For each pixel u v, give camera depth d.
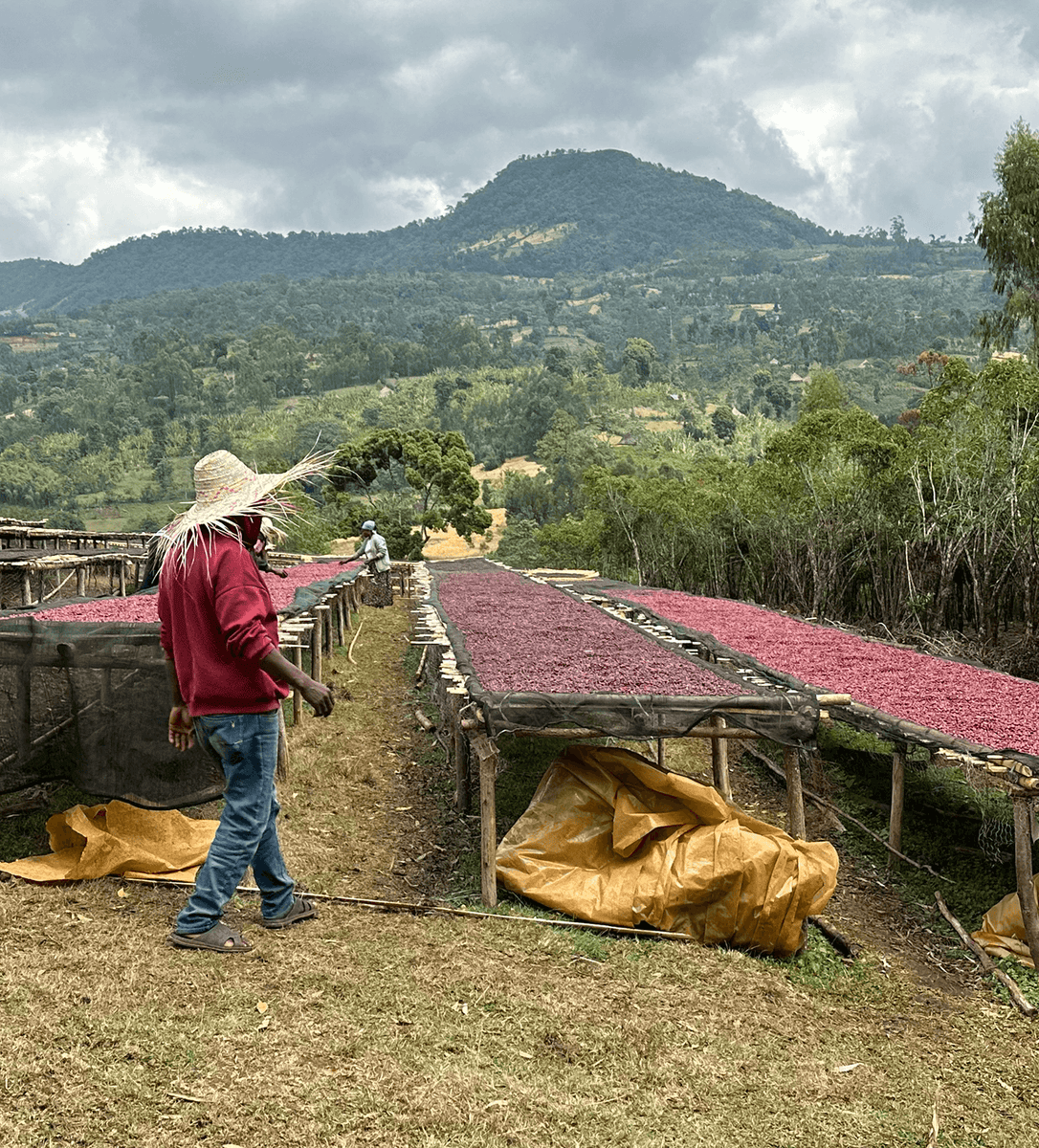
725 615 11.07
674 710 4.59
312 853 4.77
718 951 3.99
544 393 118.19
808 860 4.14
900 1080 3.23
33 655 4.33
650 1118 2.79
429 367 170.25
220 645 3.37
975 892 5.11
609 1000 3.47
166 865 4.06
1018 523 12.47
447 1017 3.18
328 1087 2.71
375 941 3.69
